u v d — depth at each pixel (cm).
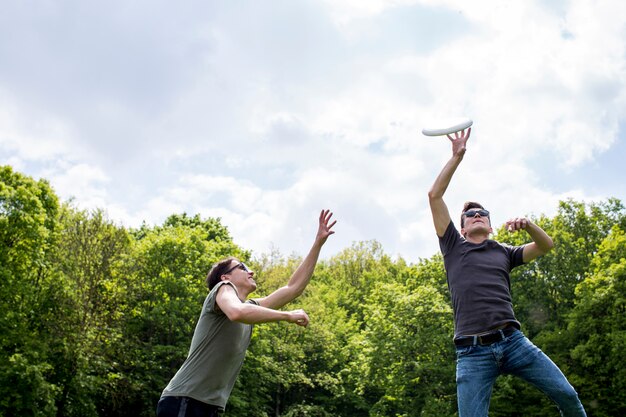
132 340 2730
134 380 2673
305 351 3838
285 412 3616
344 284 5409
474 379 395
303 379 3516
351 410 3806
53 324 2367
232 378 407
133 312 2717
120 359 2678
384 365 2952
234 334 392
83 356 2327
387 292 3228
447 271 430
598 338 2466
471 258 421
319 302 4075
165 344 2989
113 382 2561
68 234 2573
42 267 2411
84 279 2469
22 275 2286
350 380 3719
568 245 2991
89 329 2384
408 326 3028
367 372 3062
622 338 2361
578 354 2473
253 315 350
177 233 3303
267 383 3506
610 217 3262
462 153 431
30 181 2464
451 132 435
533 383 396
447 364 2800
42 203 2528
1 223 2208
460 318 411
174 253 3036
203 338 387
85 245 2536
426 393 2778
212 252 3256
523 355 390
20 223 2262
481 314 400
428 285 3228
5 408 2116
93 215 2616
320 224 466
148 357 2825
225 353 388
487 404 394
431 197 437
